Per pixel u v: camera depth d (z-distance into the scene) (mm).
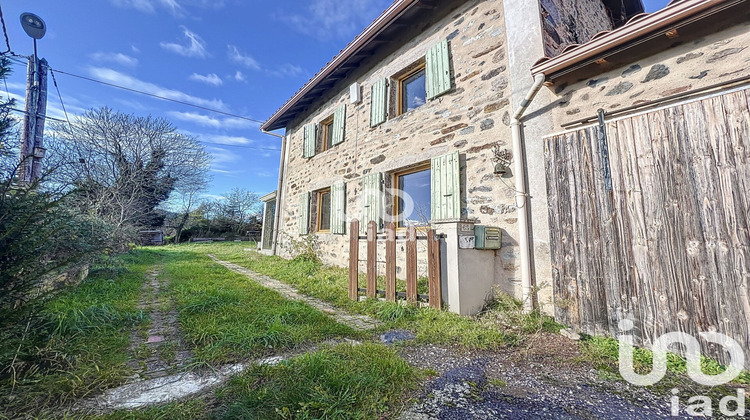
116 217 7477
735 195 1933
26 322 1818
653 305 2221
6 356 1562
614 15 5656
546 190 2973
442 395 1636
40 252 1807
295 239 7660
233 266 6895
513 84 3486
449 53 4371
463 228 3137
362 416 1389
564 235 2760
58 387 1516
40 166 5004
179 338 2348
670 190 2189
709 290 1997
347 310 3400
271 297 3611
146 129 14148
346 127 6297
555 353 2213
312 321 2746
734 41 2141
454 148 4105
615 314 2398
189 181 16406
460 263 3062
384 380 1688
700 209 2061
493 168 3553
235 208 23844
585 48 2566
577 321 2611
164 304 3299
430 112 4520
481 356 2158
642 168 2328
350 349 2086
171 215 18016
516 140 3273
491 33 3848
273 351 2115
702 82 2246
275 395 1503
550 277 2926
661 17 2201
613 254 2436
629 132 2414
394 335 2553
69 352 1852
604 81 2740
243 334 2260
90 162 11828
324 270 5734
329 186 6586
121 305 3035
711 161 2031
